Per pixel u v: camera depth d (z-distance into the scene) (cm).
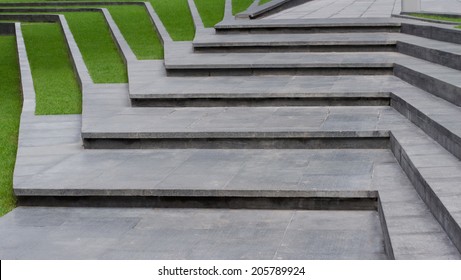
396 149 707
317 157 731
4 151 848
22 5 2302
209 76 1069
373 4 1819
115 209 648
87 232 589
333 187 620
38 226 608
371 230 566
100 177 685
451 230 471
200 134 783
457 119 682
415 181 600
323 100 898
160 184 652
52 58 1512
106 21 1808
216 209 636
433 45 1022
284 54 1162
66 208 657
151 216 624
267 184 637
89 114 903
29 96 1127
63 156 779
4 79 1373
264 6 1641
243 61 1084
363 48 1152
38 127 932
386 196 588
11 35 1920
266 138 771
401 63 988
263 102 911
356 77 1008
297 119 824
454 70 882
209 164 719
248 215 616
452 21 1216
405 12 1440
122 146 802
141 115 887
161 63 1238
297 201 622
